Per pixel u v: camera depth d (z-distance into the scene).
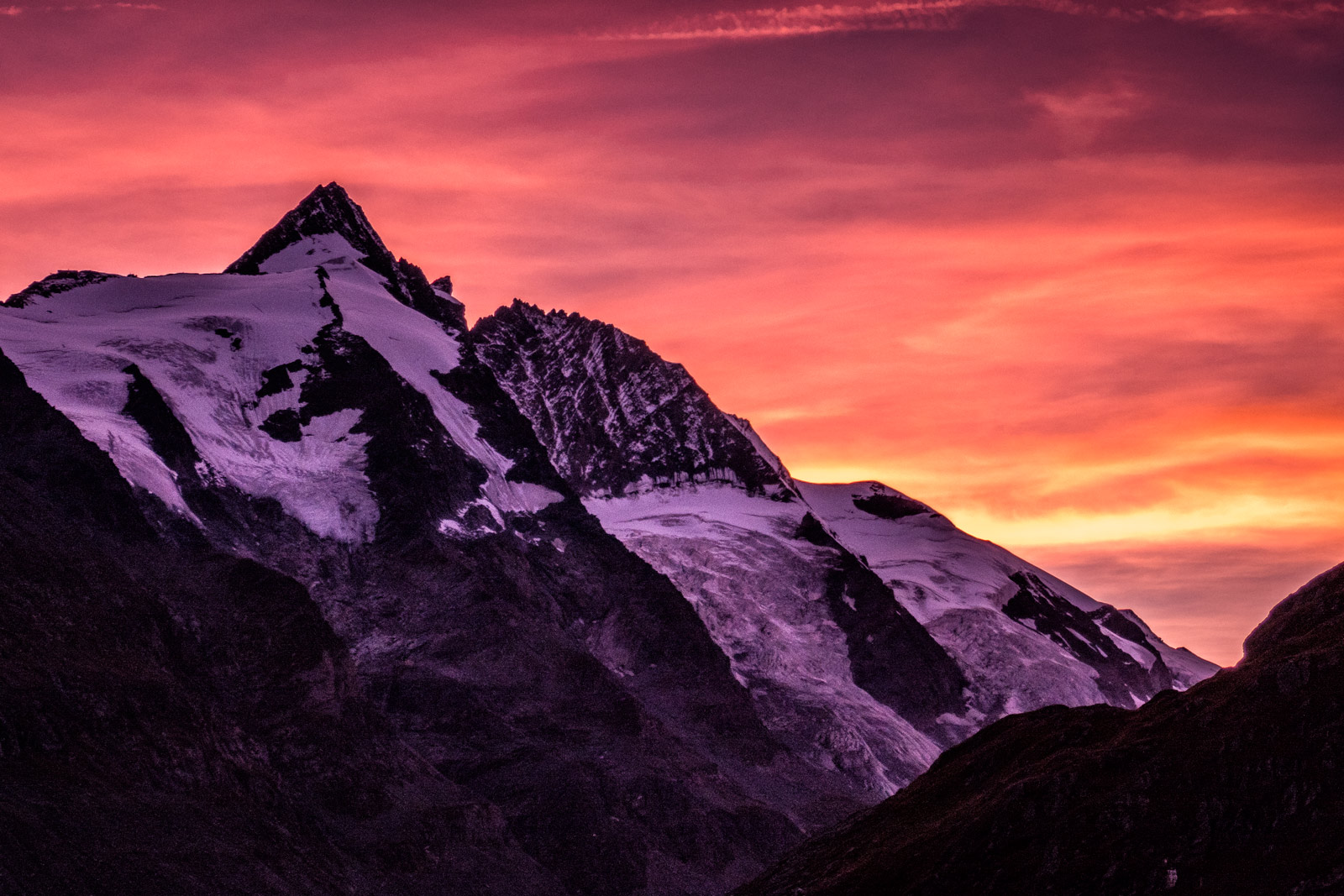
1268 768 179.88
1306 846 174.75
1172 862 178.50
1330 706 181.12
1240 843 177.75
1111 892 179.25
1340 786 177.00
